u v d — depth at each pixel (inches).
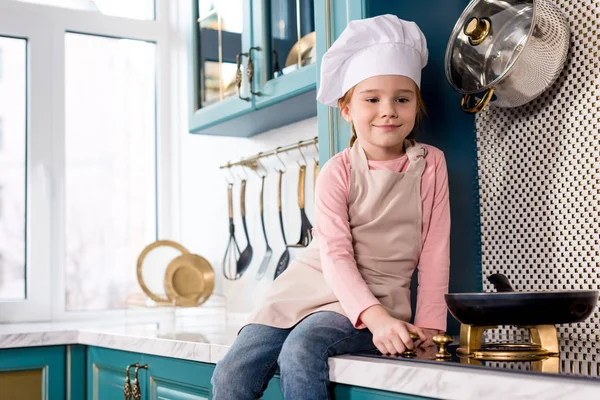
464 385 35.9
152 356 68.6
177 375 64.6
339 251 49.2
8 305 102.7
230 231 100.1
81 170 110.5
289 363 44.6
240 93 83.9
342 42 52.3
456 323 60.3
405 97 51.7
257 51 81.4
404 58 51.5
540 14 53.2
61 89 109.3
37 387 80.1
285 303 51.3
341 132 59.4
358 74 52.0
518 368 38.6
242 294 101.3
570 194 55.6
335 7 60.3
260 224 98.7
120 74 115.1
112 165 113.1
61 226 107.6
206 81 92.9
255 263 99.3
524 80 54.1
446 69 58.7
